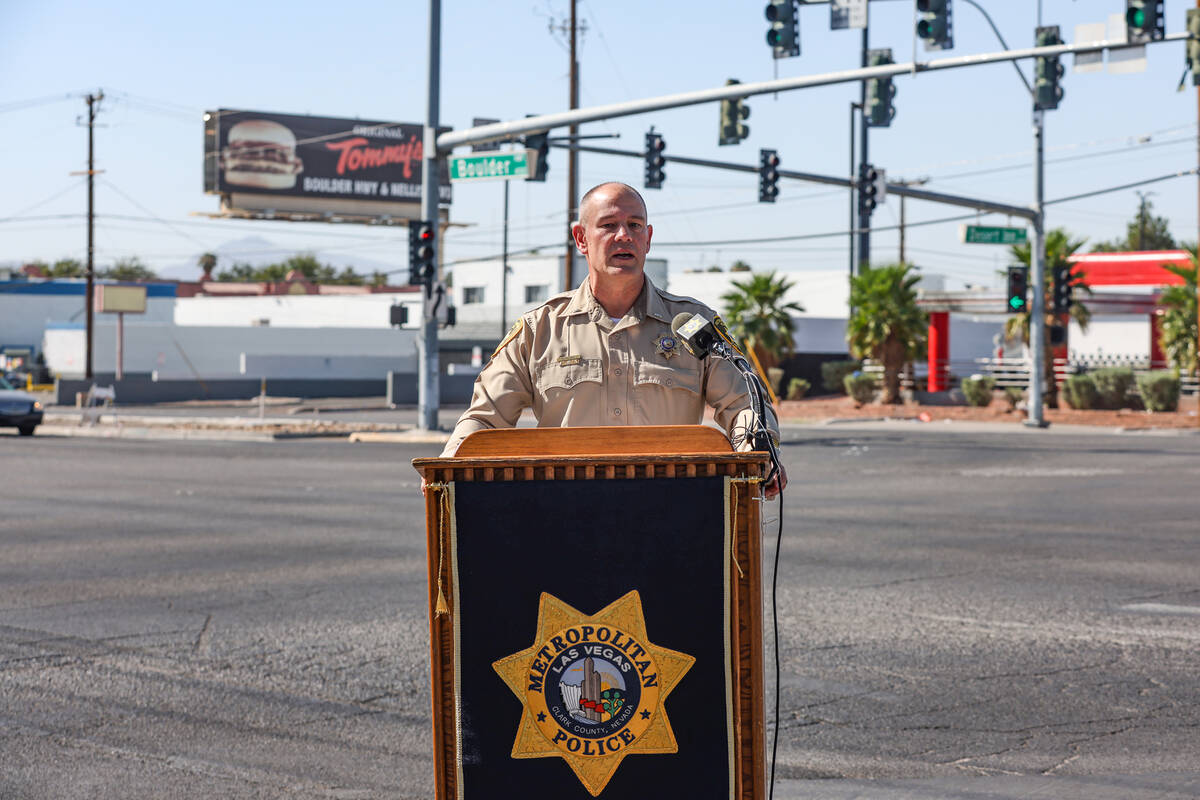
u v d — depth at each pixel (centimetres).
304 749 619
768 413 371
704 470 321
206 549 1298
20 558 1238
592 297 386
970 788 555
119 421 4244
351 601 1002
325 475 2220
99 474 2255
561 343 383
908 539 1347
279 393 6888
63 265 13488
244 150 8544
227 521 1541
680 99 2252
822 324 6222
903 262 5038
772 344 5306
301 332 7612
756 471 323
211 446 3056
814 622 906
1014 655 805
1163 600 991
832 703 696
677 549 321
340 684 743
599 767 321
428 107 2984
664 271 7606
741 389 377
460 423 384
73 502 1773
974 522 1497
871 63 2131
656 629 321
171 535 1410
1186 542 1324
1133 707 686
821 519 1526
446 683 322
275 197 8625
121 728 654
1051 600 991
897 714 674
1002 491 1872
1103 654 808
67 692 725
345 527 1480
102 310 6450
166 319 9506
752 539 324
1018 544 1310
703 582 321
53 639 864
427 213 3055
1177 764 588
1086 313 4566
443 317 3164
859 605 970
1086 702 695
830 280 7281
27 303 8869
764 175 2839
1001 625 895
